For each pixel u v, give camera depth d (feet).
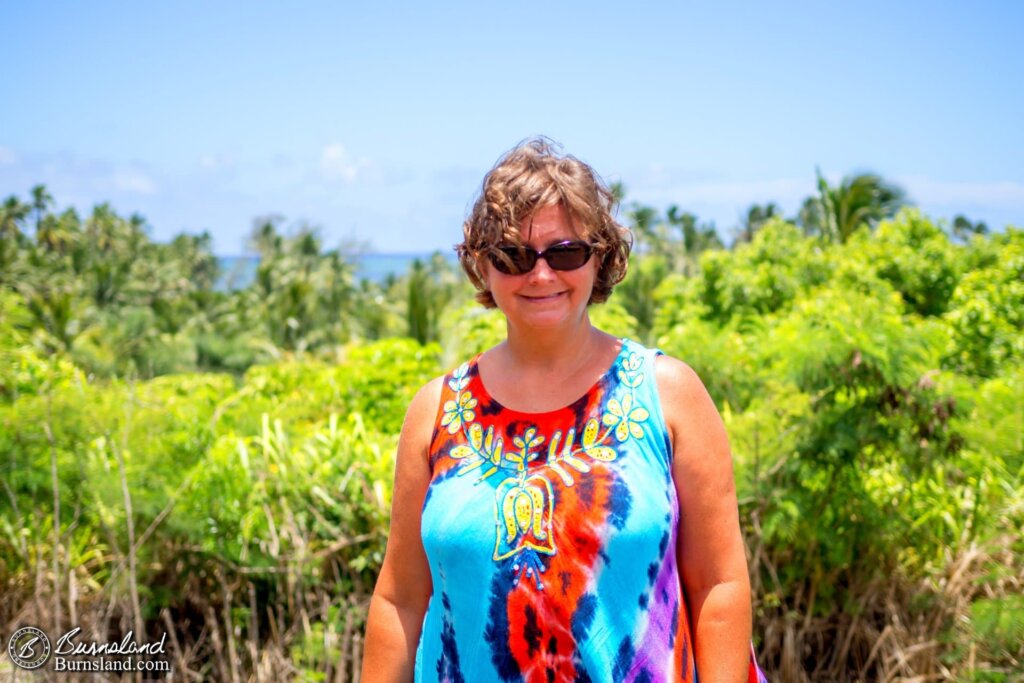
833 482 11.69
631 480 5.29
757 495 11.46
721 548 5.41
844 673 11.77
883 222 39.22
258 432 14.24
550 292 5.48
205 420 14.20
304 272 162.81
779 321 17.89
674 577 5.35
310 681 11.16
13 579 12.93
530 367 5.72
